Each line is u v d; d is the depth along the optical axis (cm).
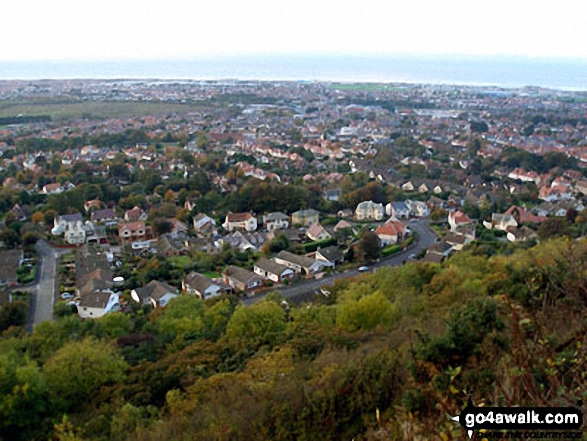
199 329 3916
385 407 1794
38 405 2606
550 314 1302
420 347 1556
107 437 2286
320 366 2386
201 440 1956
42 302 5466
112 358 3016
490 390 1197
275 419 1905
